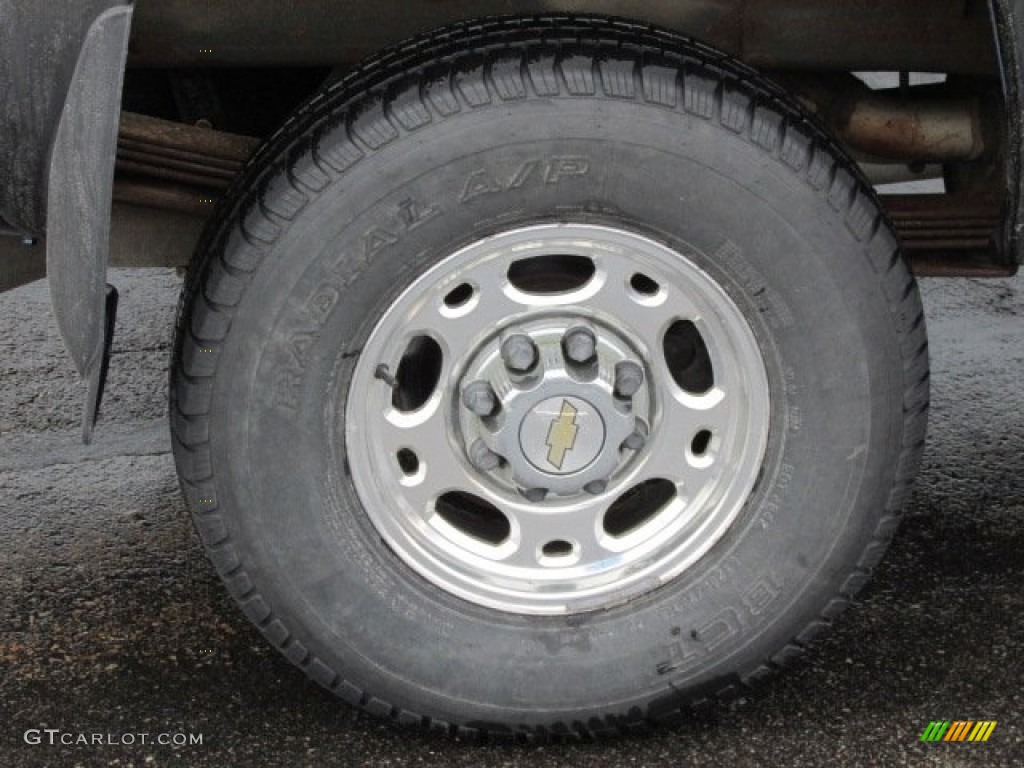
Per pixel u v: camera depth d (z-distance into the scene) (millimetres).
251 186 2291
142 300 4875
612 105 2225
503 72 2215
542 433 2408
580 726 2631
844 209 2320
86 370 2307
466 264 2328
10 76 2207
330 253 2270
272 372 2332
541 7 2750
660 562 2549
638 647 2570
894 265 2375
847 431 2463
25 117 2236
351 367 2361
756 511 2516
